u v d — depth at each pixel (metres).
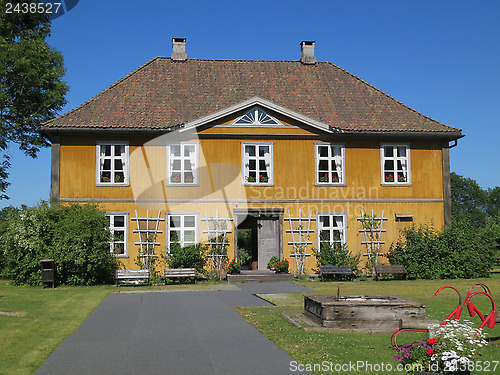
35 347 10.13
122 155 23.38
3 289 20.03
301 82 27.25
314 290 19.11
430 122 25.39
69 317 13.59
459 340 7.85
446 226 24.73
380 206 24.64
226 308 14.97
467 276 23.81
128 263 22.94
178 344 10.27
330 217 24.36
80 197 22.94
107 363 8.91
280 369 8.38
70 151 23.06
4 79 27.75
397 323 11.36
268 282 22.34
